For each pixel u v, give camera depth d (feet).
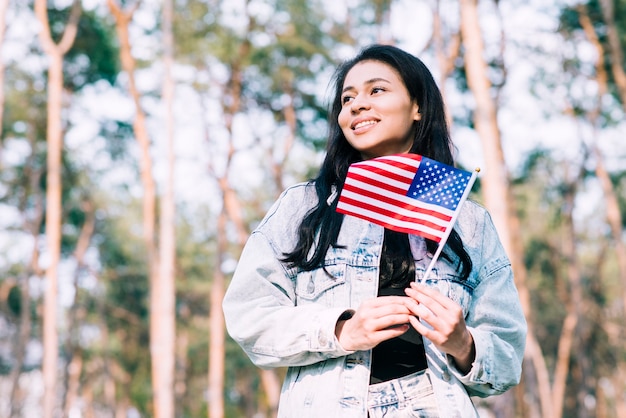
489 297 7.64
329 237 7.48
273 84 60.75
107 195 80.07
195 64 59.77
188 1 56.44
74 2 59.11
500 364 7.14
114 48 62.13
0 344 93.56
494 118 35.50
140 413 106.42
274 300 7.43
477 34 36.06
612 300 90.43
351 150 8.45
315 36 57.47
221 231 67.92
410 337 7.25
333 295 7.36
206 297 92.79
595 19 58.49
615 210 68.49
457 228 7.89
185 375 97.09
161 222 54.13
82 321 92.22
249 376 98.17
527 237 81.71
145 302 90.84
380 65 8.18
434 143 8.21
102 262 88.48
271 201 72.74
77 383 94.32
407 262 7.43
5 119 67.62
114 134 68.80
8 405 85.15
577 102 64.54
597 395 93.40
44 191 78.23
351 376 7.04
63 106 66.18
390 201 7.54
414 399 7.04
